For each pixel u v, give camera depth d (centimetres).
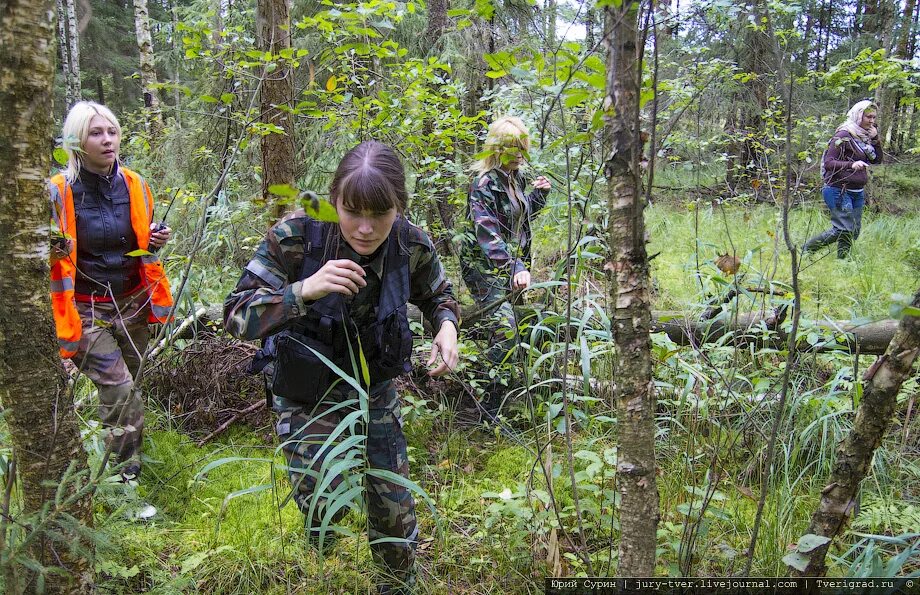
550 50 197
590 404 262
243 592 221
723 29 251
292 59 337
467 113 583
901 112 961
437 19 599
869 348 333
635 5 124
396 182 173
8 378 141
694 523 199
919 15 975
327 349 187
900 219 808
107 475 151
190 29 354
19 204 135
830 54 841
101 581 196
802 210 721
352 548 242
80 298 265
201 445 330
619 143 132
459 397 360
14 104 129
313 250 182
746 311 350
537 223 424
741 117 654
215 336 387
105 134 258
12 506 185
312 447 196
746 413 271
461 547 242
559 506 256
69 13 1148
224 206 380
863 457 149
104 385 262
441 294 214
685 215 740
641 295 138
